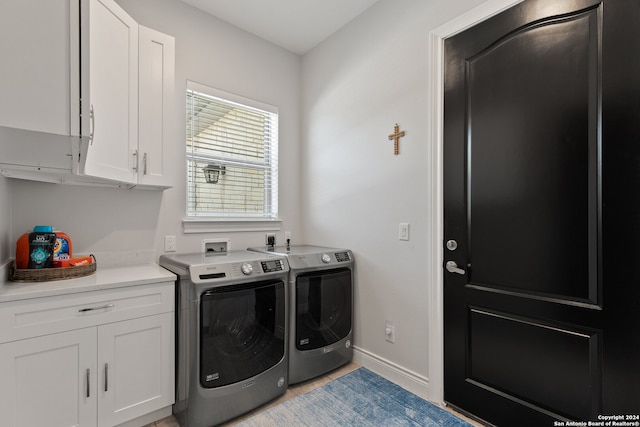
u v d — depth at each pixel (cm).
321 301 216
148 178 185
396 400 187
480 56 167
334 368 223
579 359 134
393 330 211
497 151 160
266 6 230
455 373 177
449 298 180
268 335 185
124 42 169
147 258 210
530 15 148
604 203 127
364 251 232
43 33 124
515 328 153
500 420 158
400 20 208
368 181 230
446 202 182
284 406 182
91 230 191
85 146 134
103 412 146
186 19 228
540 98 145
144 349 159
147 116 184
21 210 169
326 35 267
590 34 131
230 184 257
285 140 288
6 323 124
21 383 127
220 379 163
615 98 125
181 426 162
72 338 138
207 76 238
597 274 129
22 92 120
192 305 157
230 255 209
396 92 210
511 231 155
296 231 294
